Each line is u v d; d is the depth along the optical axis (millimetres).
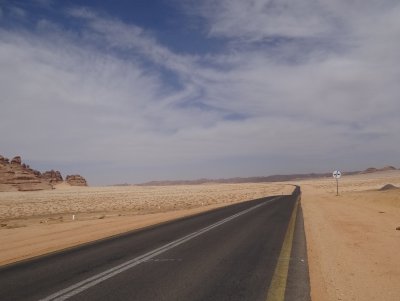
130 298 7371
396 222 18219
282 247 12742
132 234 17547
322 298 7203
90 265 10625
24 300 7406
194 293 7621
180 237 16000
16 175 180375
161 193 102125
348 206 29312
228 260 10812
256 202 42375
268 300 7086
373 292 7574
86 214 38188
